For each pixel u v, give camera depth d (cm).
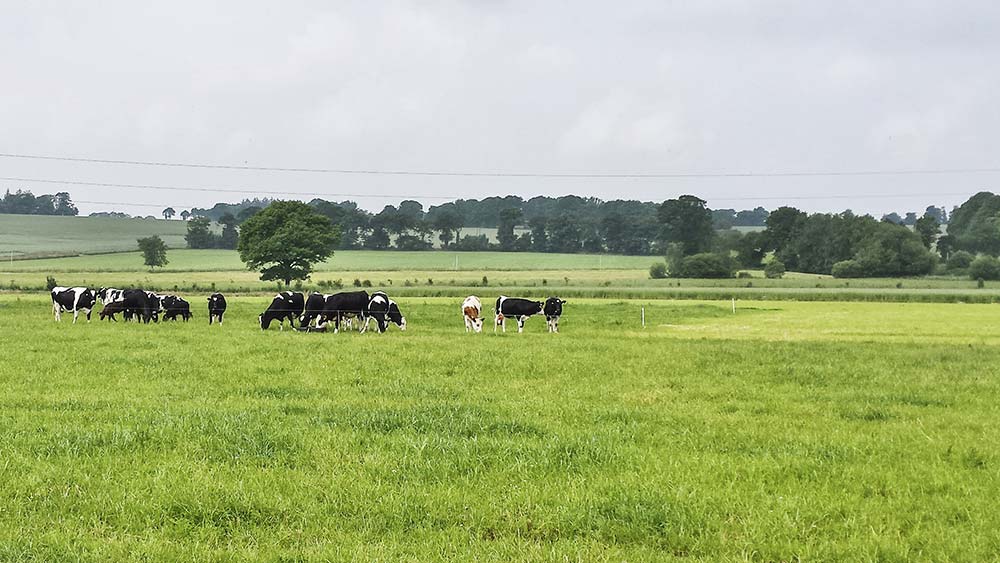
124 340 3091
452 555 895
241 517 1020
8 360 2483
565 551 909
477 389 2041
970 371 2467
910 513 1057
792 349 3048
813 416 1727
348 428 1499
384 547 912
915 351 3006
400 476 1201
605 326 4675
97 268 12231
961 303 7400
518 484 1166
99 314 5203
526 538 967
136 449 1326
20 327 3772
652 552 916
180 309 4716
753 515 1037
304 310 4206
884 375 2353
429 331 4122
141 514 1021
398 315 4247
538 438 1448
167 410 1653
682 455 1331
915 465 1294
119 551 893
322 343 3116
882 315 5684
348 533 966
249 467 1227
